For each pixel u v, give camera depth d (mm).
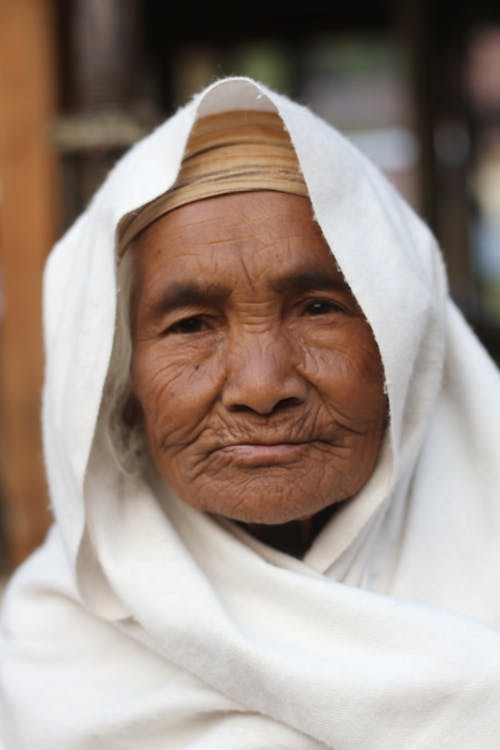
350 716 1125
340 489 1184
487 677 1114
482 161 6926
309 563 1258
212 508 1191
